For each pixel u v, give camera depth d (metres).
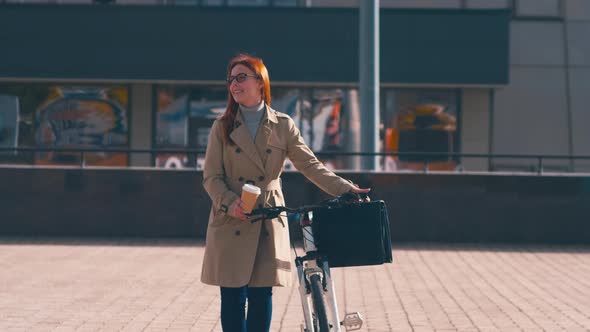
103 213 12.23
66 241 11.80
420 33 18.88
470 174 12.26
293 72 18.72
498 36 18.94
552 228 12.26
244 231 4.52
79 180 12.22
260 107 4.64
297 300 7.90
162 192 12.23
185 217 12.25
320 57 18.72
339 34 18.72
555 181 12.26
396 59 18.86
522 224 12.27
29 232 12.19
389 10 18.83
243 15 18.70
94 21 18.75
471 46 18.91
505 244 12.21
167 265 9.84
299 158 4.64
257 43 18.70
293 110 20.05
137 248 11.26
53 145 20.06
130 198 12.23
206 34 18.72
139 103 20.08
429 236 12.26
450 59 18.89
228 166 4.59
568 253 11.43
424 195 12.24
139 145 20.09
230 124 4.57
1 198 12.20
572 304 7.77
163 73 18.75
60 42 18.72
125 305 7.47
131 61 18.75
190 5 19.59
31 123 20.05
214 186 4.43
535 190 12.26
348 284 8.84
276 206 4.48
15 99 20.03
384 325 6.76
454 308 7.52
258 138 4.59
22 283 8.52
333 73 18.73
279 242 4.59
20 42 18.73
